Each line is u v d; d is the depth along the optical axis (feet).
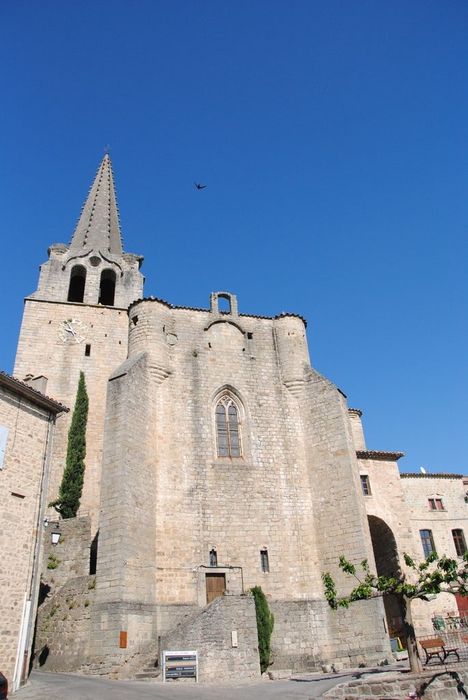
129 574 75.36
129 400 89.25
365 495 110.22
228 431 100.32
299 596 86.89
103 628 71.00
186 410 98.17
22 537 62.54
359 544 87.86
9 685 55.01
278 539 91.20
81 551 84.23
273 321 114.83
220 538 88.53
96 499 107.55
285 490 96.07
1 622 57.41
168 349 102.68
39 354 125.49
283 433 101.81
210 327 108.99
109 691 52.21
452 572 57.98
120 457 83.41
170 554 84.33
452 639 87.92
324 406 102.01
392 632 102.22
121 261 150.10
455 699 50.34
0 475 61.57
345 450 96.07
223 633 69.51
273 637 80.53
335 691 50.62
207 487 92.17
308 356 111.65
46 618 77.15
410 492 122.01
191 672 64.28
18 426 65.72
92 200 169.17
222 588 85.10
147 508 84.58
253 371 106.93
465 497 124.57
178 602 80.84
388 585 61.05
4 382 64.39
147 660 70.49
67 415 115.96
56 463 110.22
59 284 139.33
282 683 60.70
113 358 128.67
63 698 48.37
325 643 82.23
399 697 49.11
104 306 136.26
